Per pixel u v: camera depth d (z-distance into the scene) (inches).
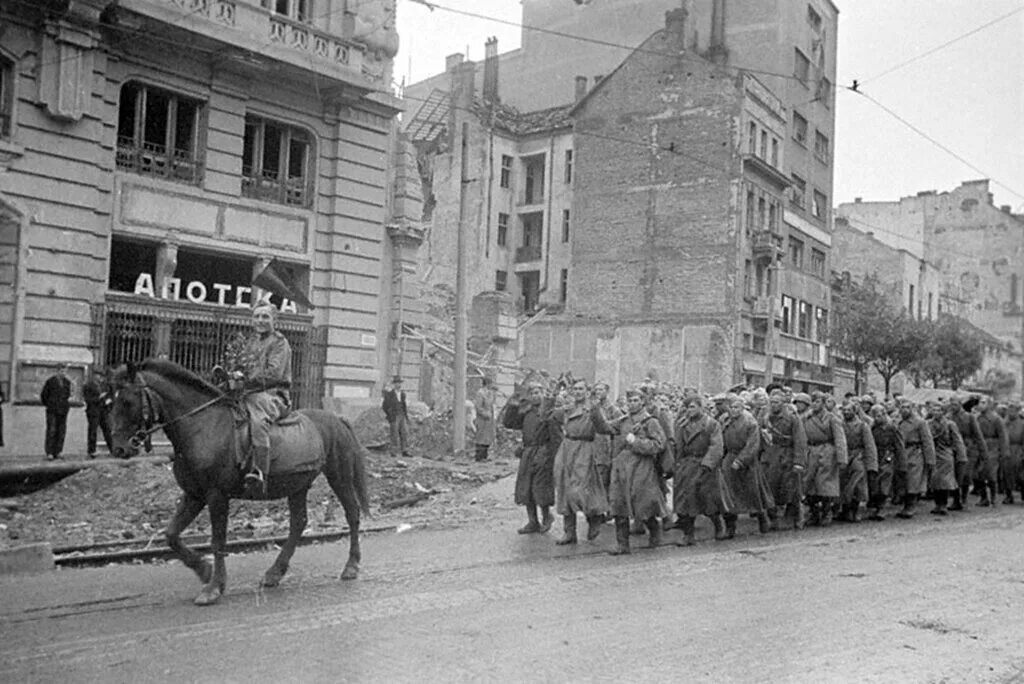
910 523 658.8
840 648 303.3
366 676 257.3
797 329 1998.0
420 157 2124.8
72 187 765.3
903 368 1849.2
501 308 1467.8
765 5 1988.2
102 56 783.7
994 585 421.1
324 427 396.5
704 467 520.7
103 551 433.4
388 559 443.5
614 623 327.0
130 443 334.6
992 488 796.6
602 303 1902.1
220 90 875.4
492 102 2214.6
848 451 642.2
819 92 2164.1
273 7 933.2
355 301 991.6
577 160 1967.3
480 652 284.7
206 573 349.1
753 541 542.6
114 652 273.7
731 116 1771.7
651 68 1878.7
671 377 1764.3
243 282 931.3
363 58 986.1
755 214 1824.6
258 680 251.1
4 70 735.1
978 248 3019.2
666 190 1838.1
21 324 732.7
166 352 830.5
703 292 1772.9
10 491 618.8
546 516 542.3
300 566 418.6
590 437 497.4
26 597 343.0
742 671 273.3
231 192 888.9
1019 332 2906.0
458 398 948.6
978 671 284.8
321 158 969.5
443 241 2103.8
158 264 844.0
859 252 2476.6
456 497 696.4
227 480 348.8
